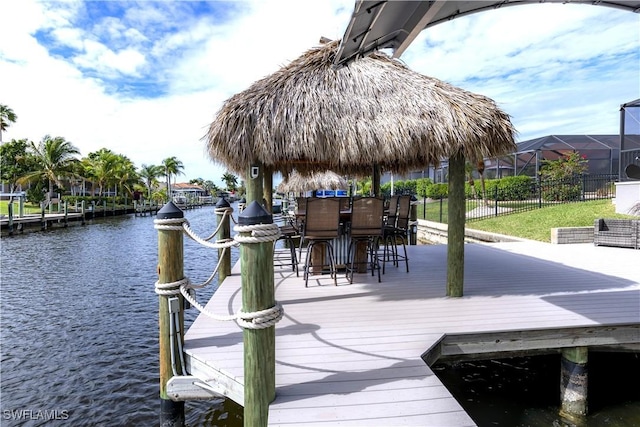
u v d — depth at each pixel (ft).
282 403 6.64
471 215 52.60
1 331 21.07
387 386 7.23
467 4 9.90
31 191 111.55
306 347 9.05
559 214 40.29
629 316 10.94
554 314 11.20
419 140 11.98
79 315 23.79
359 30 8.98
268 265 6.47
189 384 8.75
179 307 9.06
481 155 12.62
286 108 12.17
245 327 6.37
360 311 11.80
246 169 13.00
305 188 61.36
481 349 9.91
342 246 17.71
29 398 14.39
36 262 42.83
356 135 11.99
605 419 10.12
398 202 20.57
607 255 23.89
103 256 47.19
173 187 310.45
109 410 13.58
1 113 108.17
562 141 71.46
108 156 148.77
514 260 21.65
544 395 11.50
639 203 33.60
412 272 18.06
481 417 10.44
